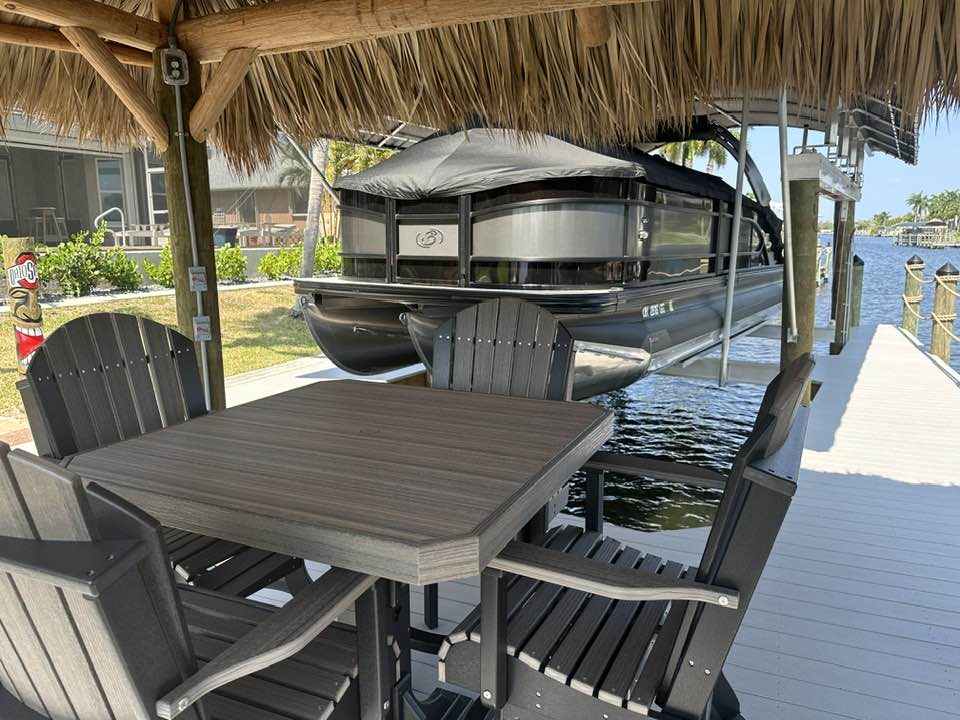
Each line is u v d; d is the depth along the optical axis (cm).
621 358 418
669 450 496
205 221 274
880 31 201
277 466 144
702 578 113
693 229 512
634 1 205
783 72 220
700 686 116
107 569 76
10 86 297
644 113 263
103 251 1172
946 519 306
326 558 112
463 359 249
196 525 124
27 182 1574
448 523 113
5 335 824
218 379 284
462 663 137
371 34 242
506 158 412
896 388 594
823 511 315
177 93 260
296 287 488
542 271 402
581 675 124
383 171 445
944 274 763
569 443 162
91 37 237
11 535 87
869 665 198
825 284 1521
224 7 283
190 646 89
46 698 95
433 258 434
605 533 292
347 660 126
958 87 194
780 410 110
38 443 190
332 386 231
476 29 270
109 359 206
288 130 337
